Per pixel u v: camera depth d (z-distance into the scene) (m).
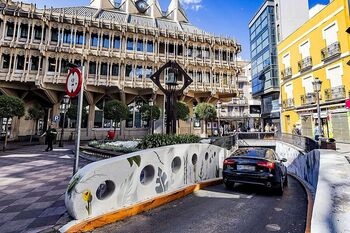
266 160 6.41
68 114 21.91
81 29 23.84
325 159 5.45
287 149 16.39
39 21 22.44
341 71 18.66
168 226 3.72
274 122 32.06
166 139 6.88
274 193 6.48
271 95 32.78
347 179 3.57
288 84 26.09
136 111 27.47
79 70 4.19
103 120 26.00
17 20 21.83
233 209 4.75
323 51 20.48
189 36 28.41
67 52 22.70
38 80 21.20
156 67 26.25
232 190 6.71
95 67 24.06
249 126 45.97
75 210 3.36
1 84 21.12
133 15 30.81
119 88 24.06
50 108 26.61
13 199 4.61
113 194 3.95
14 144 19.19
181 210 4.58
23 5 23.61
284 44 26.94
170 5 36.00
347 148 13.78
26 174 7.14
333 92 19.17
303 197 6.04
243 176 6.37
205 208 4.77
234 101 46.84
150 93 25.77
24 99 24.66
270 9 32.19
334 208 2.40
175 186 5.63
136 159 4.48
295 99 24.67
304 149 12.68
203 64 28.69
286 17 29.91
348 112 17.81
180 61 27.77
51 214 3.78
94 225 3.49
